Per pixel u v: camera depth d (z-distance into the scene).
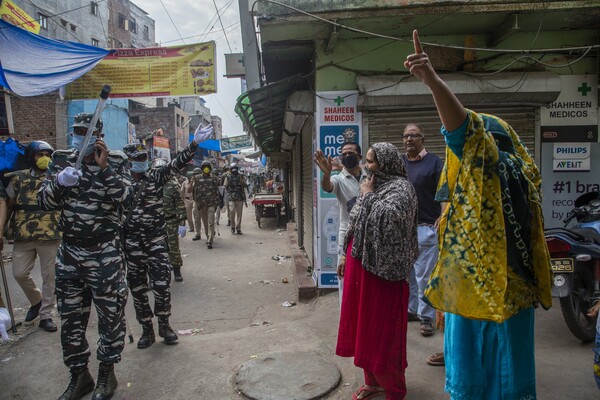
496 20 5.10
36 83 7.43
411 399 3.13
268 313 5.68
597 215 4.38
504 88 5.33
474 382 2.26
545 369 3.49
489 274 2.00
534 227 2.16
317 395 3.22
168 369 3.79
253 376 3.52
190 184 12.95
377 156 2.93
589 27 5.46
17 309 5.88
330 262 5.77
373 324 2.83
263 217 17.64
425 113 5.54
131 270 4.31
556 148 5.65
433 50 5.53
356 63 5.57
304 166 8.20
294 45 5.69
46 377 3.79
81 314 3.35
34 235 4.79
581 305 3.99
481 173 1.99
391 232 2.75
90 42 25.91
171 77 8.45
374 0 4.82
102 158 3.22
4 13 8.29
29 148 4.86
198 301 6.37
